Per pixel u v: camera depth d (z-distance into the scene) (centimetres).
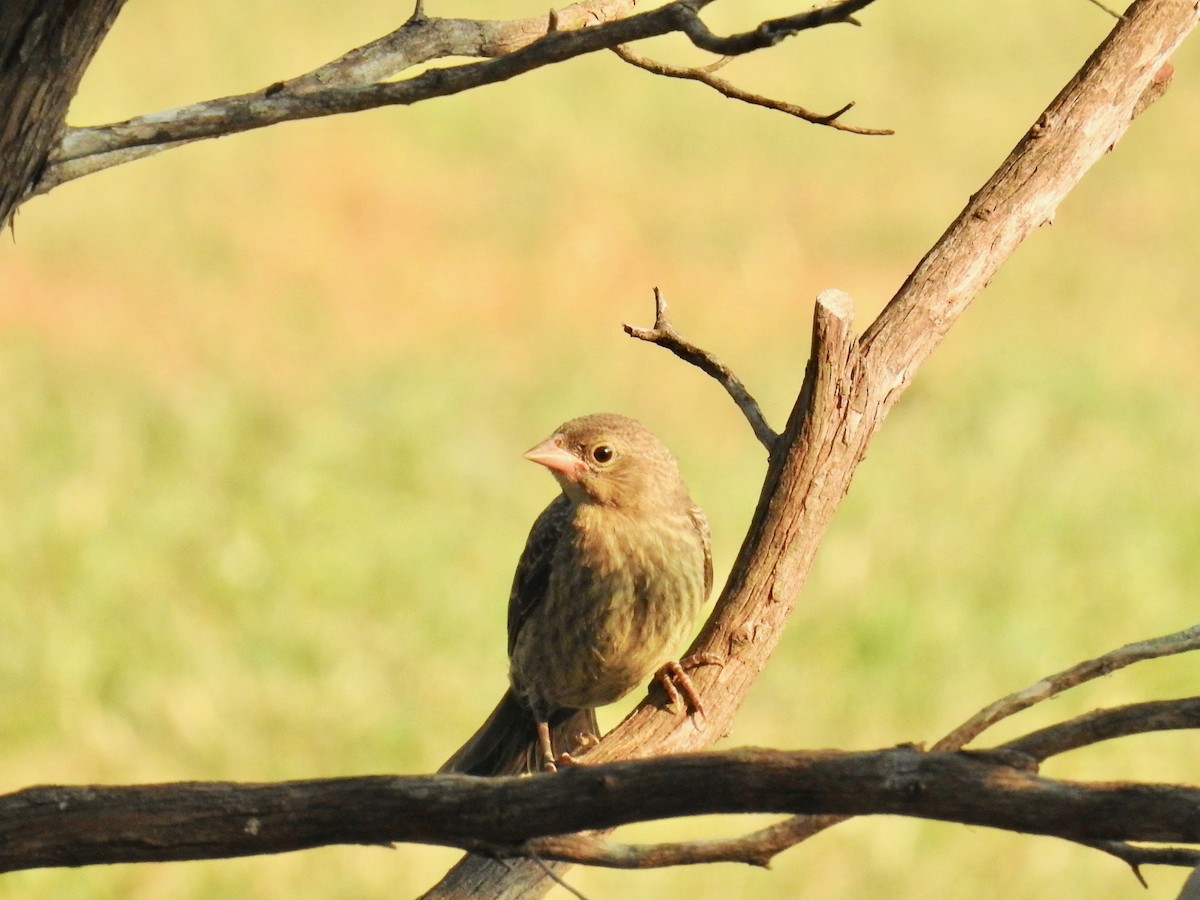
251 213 2553
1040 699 284
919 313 453
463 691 1245
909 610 1306
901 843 1038
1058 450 1664
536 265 2430
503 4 3203
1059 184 461
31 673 1231
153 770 1149
